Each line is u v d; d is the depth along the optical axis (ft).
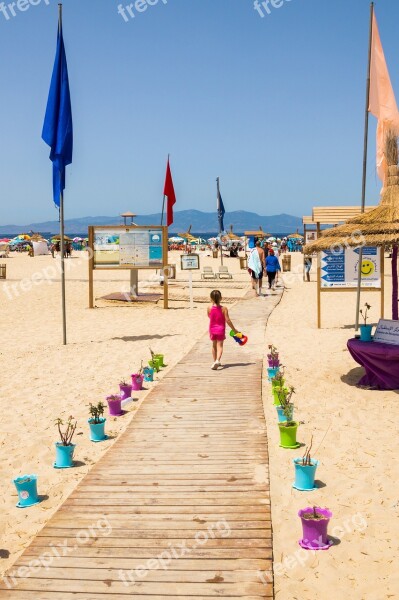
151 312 65.98
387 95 36.45
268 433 24.45
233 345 44.06
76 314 64.95
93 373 36.42
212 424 25.40
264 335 48.37
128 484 19.36
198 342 45.88
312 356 39.37
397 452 22.04
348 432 24.39
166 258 68.54
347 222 33.60
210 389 31.14
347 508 17.75
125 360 40.09
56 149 42.93
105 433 25.12
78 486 19.31
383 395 29.76
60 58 42.75
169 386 31.96
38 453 23.04
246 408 27.58
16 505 18.76
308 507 16.80
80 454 22.88
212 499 18.15
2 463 22.13
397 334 31.48
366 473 20.21
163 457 21.71
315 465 18.95
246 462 21.04
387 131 34.30
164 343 46.24
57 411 28.55
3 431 25.71
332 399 29.30
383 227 31.48
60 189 44.50
